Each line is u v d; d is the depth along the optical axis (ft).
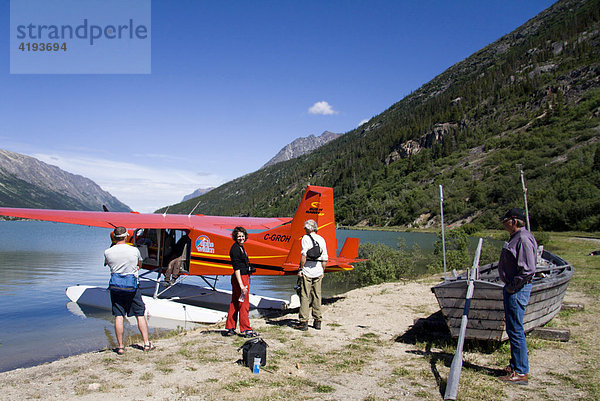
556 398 11.39
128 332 23.47
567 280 18.21
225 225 30.86
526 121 398.83
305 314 19.90
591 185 167.53
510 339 12.93
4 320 26.78
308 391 11.95
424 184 344.49
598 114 304.71
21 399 11.32
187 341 17.85
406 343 17.44
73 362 14.94
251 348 14.11
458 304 15.51
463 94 587.27
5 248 99.96
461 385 12.30
